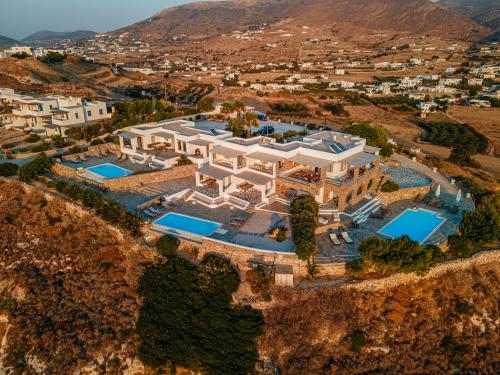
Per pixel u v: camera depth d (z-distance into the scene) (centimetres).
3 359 3356
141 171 5488
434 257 3641
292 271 3512
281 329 3200
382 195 5188
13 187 5303
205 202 4825
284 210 4594
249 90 15712
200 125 7850
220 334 3148
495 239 3969
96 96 12119
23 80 12588
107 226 4238
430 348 3306
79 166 5931
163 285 3491
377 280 3522
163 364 3109
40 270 4081
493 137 12062
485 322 3512
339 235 4150
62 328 3475
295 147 5106
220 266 3519
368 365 3153
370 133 6994
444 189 5669
